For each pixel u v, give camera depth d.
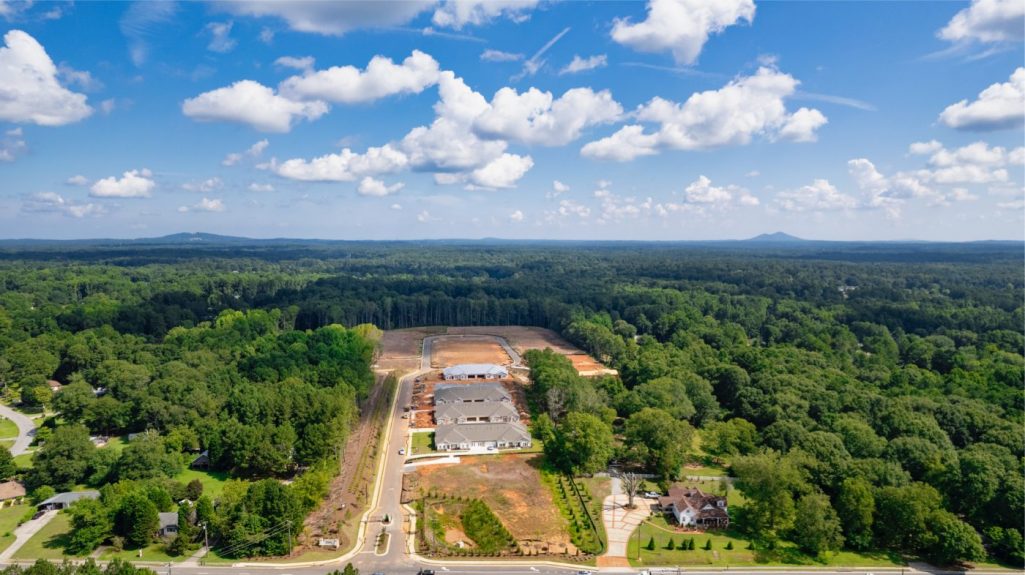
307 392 160.38
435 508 121.88
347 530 112.56
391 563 102.12
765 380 177.25
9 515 115.50
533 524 116.69
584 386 174.88
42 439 155.00
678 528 116.44
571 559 104.56
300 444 135.50
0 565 97.38
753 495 117.31
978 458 120.06
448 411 176.00
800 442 139.12
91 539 102.25
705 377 193.38
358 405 186.88
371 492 129.62
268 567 100.00
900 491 111.69
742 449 146.25
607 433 145.38
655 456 138.88
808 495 114.12
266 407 150.62
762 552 108.88
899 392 178.62
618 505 125.38
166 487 119.94
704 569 103.69
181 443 144.75
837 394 167.88
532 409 190.50
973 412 153.00
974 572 104.88
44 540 106.19
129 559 101.19
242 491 115.00
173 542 103.88
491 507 123.00
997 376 199.12
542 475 138.88
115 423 158.88
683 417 168.88
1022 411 162.38
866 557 108.88
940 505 113.44
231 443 135.62
